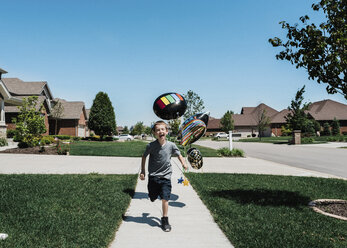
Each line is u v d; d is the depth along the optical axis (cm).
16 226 374
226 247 335
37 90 3603
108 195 566
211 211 477
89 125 3703
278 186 706
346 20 509
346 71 502
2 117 2080
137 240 354
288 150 2277
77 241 331
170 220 439
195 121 629
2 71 2073
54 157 1398
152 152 424
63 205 480
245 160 1455
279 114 6312
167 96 625
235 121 7488
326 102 5700
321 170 1135
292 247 325
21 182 677
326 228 395
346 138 3338
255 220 425
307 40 525
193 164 595
